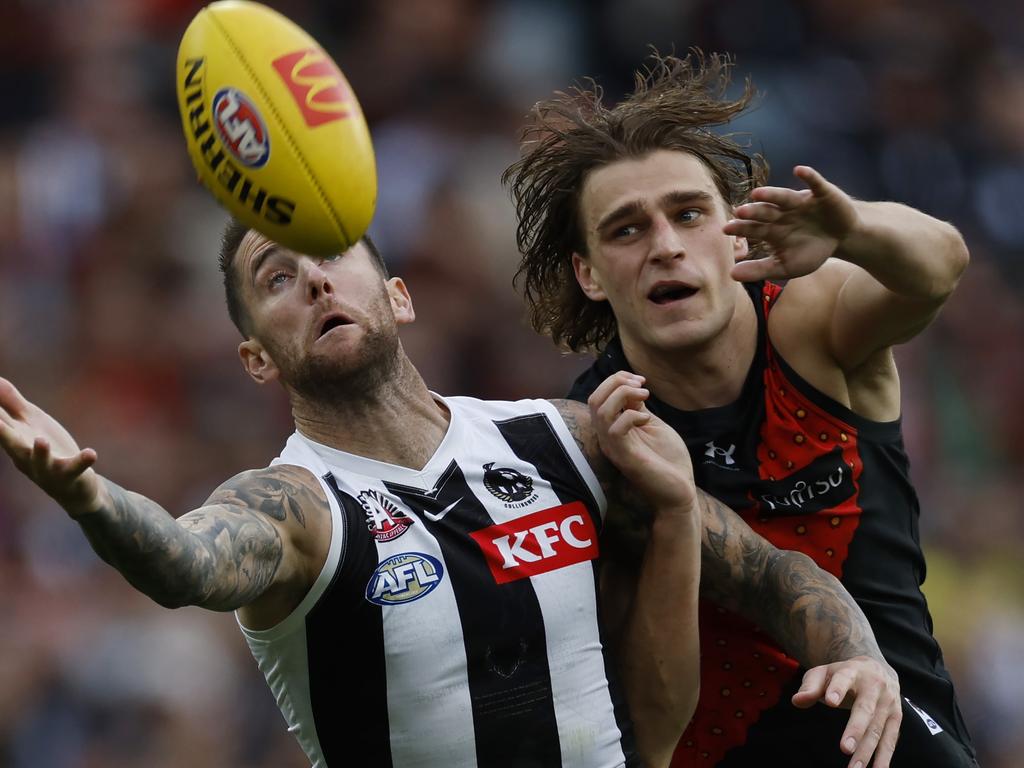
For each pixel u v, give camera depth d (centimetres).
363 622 1514
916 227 1580
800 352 1744
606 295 1759
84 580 3597
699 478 1753
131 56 4812
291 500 1510
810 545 1764
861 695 1527
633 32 5116
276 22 1427
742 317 1745
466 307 4356
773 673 1789
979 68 5341
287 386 1625
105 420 3991
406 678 1520
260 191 1393
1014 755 3706
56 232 4425
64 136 4594
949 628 3850
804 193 1464
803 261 1493
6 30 4834
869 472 1770
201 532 1394
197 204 4531
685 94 1764
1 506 3691
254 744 3409
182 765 3325
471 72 4956
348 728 1539
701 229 1677
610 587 1727
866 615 1780
